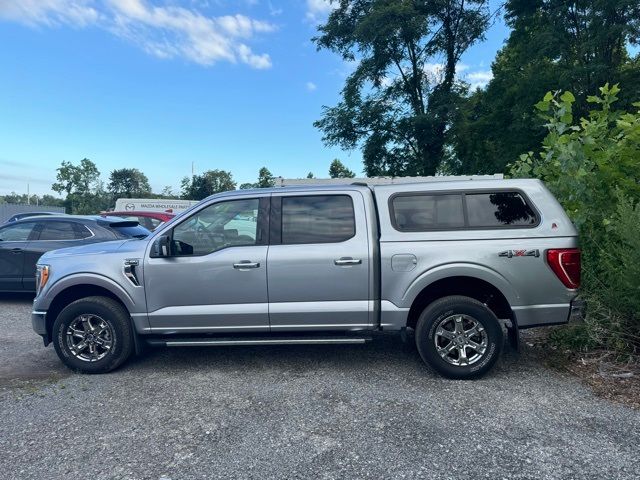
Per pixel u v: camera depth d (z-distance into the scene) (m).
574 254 4.48
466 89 29.52
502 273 4.46
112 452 3.32
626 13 21.89
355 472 3.03
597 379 4.55
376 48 27.47
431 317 4.55
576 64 23.12
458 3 28.00
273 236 4.76
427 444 3.37
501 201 4.66
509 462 3.12
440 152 29.41
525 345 5.58
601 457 3.17
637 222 4.77
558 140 6.23
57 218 8.63
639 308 4.77
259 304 4.70
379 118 29.11
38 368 5.11
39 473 3.06
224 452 3.30
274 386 4.51
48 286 4.90
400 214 4.71
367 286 4.62
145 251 4.82
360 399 4.17
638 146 5.75
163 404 4.12
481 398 4.16
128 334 4.84
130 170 88.31
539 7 25.23
